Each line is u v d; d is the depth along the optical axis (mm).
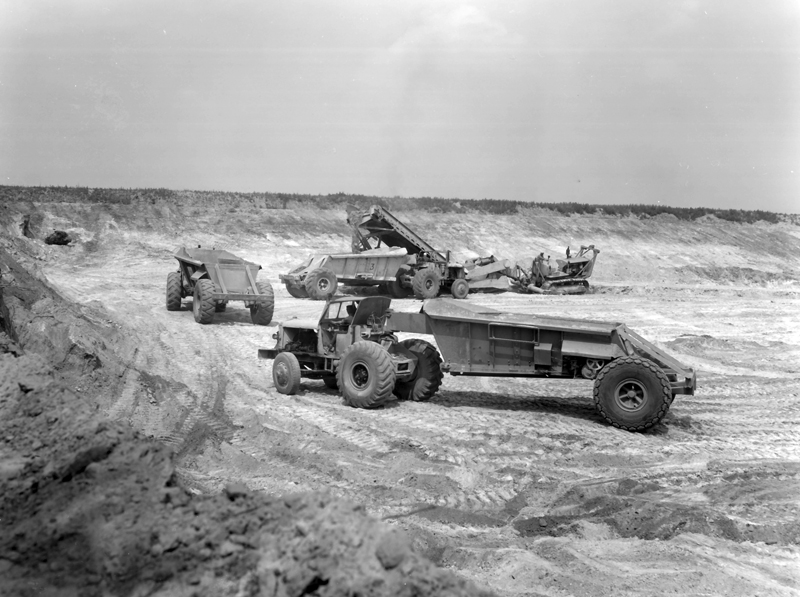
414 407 9531
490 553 4844
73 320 11820
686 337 16578
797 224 56000
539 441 7938
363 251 26344
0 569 3092
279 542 2965
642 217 53312
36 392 4648
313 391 10500
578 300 25328
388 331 10164
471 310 9984
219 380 11156
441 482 6453
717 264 45688
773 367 13570
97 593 2914
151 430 8031
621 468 7082
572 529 5410
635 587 4355
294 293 24266
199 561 3002
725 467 7098
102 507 3420
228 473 6633
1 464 3852
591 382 11633
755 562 4832
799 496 6230
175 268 30094
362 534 2863
